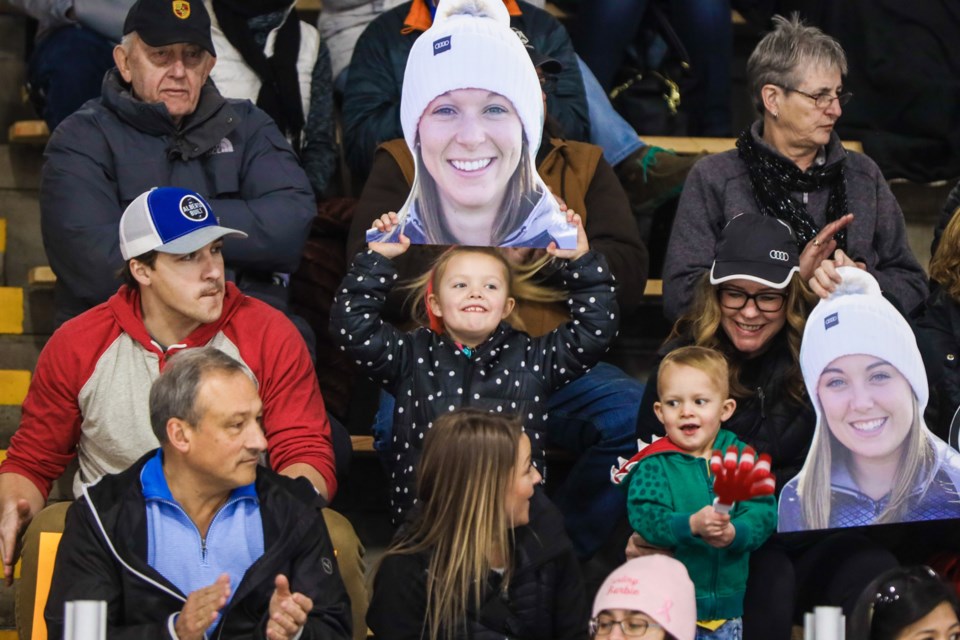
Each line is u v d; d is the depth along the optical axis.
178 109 15.00
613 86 19.14
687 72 19.05
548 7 19.91
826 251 13.54
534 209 13.62
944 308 14.38
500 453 11.50
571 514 14.98
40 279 17.02
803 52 15.44
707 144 18.27
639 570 11.11
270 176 15.35
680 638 10.92
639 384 15.29
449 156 13.56
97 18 17.75
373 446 15.60
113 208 14.85
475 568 11.40
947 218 16.42
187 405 11.22
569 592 11.82
